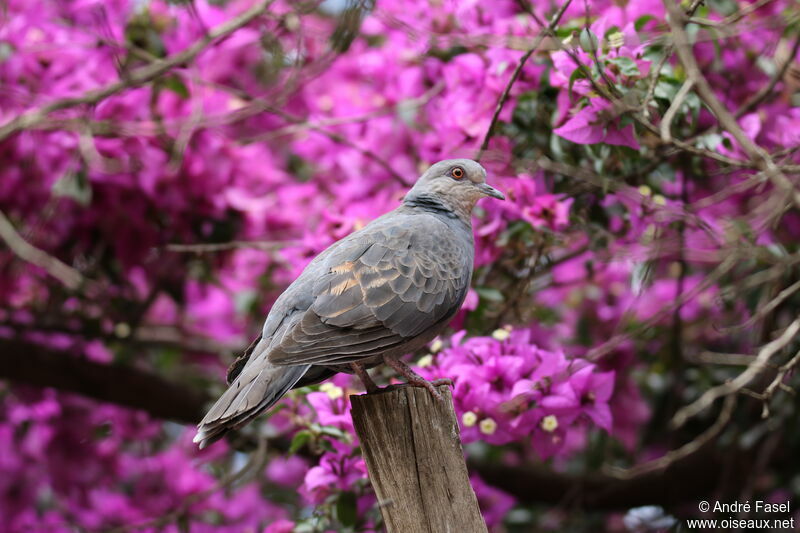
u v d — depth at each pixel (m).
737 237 8.33
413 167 11.49
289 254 10.07
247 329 12.66
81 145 9.27
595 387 8.21
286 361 6.41
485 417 8.13
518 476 12.18
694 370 11.70
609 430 8.07
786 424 11.01
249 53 11.84
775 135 9.83
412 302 6.93
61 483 12.80
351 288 6.83
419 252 7.14
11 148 11.00
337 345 6.64
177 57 9.07
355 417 6.25
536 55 9.36
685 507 12.58
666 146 9.30
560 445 8.16
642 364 12.33
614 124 8.31
